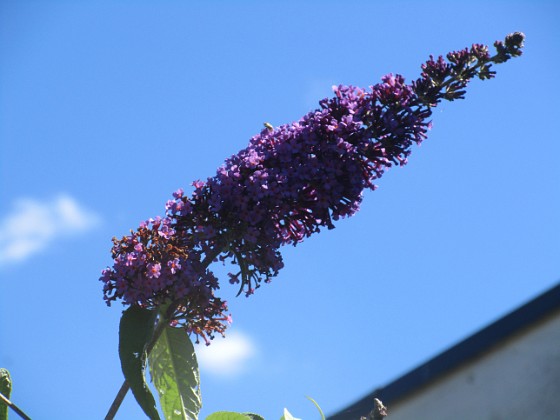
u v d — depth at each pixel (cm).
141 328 34
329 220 38
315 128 38
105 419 32
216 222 37
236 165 38
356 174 38
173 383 36
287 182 37
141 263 36
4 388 34
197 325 37
